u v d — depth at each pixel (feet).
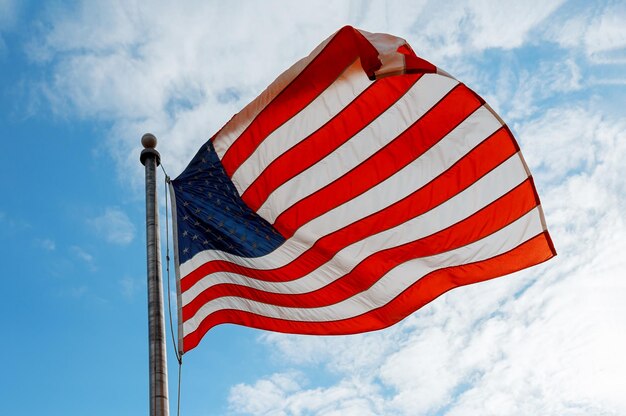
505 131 34.78
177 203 36.99
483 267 36.83
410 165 35.70
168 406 27.17
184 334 35.12
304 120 36.11
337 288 38.01
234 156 37.37
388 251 37.09
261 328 38.06
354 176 36.17
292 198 36.63
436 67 32.42
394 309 38.24
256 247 37.22
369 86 35.12
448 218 36.09
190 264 36.22
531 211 35.60
